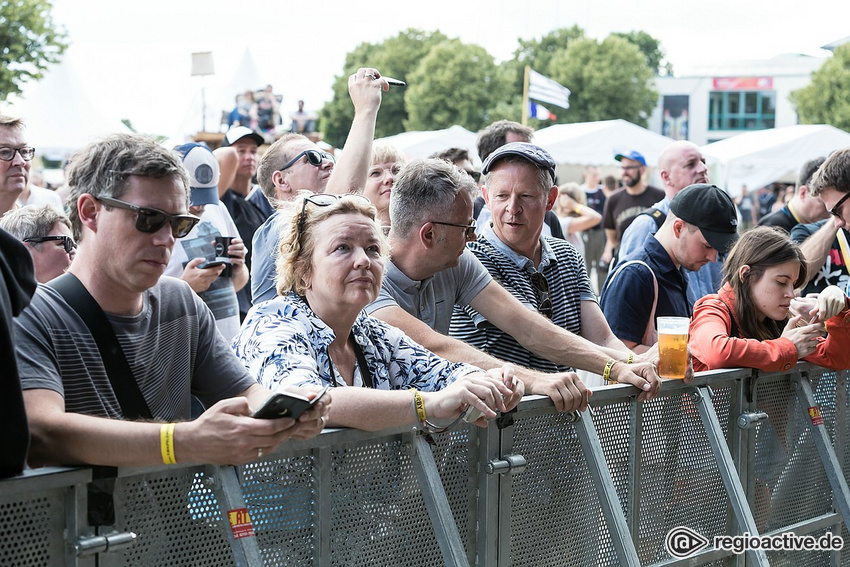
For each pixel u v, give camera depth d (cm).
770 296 357
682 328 315
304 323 250
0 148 430
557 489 287
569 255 381
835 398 396
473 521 266
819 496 385
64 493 186
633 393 307
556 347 321
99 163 202
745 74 6338
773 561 362
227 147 537
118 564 193
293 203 266
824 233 474
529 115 1805
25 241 322
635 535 314
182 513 204
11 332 176
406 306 310
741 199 2270
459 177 308
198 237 380
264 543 222
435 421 243
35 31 3388
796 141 1702
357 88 386
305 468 228
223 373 232
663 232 409
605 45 5778
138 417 211
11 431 175
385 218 444
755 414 350
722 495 342
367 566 241
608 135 1703
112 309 210
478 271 331
